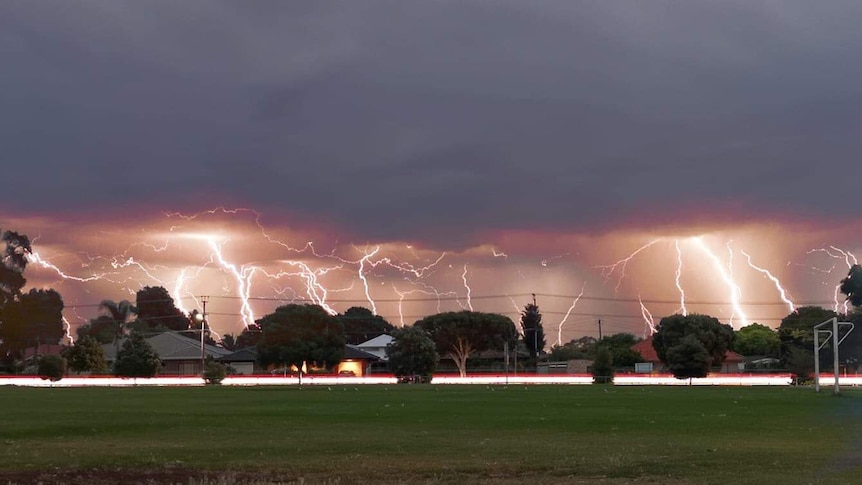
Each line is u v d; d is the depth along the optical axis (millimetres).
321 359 132000
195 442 36594
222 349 185625
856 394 82875
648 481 25375
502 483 24953
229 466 28672
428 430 42375
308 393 90188
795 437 38594
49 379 132500
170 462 29594
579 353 181875
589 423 46875
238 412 56750
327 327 134000
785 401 70438
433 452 32594
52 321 161000
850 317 125938
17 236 157375
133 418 50938
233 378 136750
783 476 26188
